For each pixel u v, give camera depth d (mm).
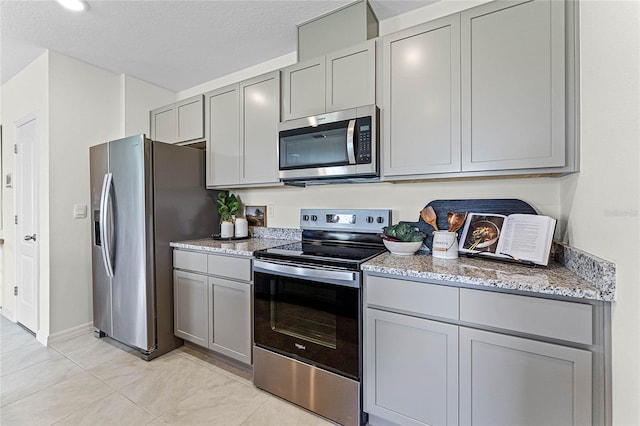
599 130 1113
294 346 1753
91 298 2740
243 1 1938
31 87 2701
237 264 2051
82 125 2693
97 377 2020
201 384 1957
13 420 1604
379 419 1562
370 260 1620
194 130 2719
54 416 1638
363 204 2225
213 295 2193
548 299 1117
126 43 2424
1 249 3184
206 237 2705
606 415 1045
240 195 2867
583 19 1257
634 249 877
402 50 1719
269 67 2729
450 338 1305
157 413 1673
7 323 2949
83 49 2506
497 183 1775
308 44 2156
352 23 1984
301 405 1736
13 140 2965
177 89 3363
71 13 2039
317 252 1886
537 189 1671
